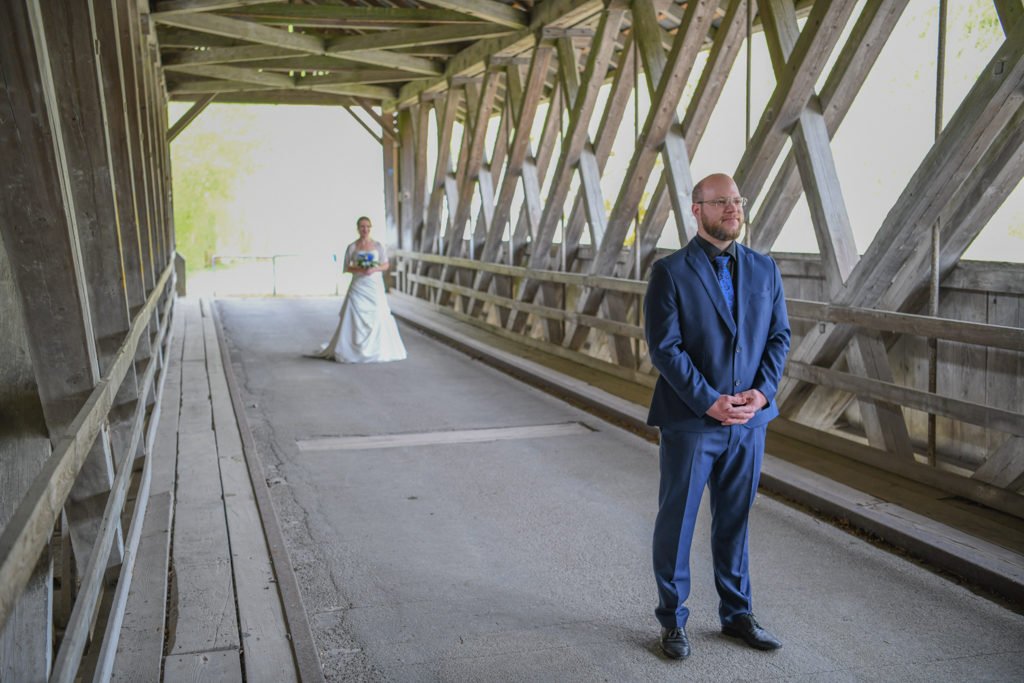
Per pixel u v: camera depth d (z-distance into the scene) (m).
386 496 4.99
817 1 5.45
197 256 40.84
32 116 2.23
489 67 11.44
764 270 3.00
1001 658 3.04
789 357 5.94
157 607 3.35
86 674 2.66
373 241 9.96
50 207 2.38
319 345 11.18
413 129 16.86
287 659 2.99
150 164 7.22
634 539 4.29
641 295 8.12
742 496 3.06
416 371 9.34
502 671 2.97
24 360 2.44
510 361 9.38
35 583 2.30
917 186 4.73
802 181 5.72
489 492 5.07
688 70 7.20
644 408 6.97
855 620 3.34
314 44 11.02
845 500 4.52
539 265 10.32
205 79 14.77
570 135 9.22
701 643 3.17
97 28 4.39
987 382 4.87
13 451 2.43
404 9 10.08
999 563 3.65
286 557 3.90
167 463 5.47
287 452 5.95
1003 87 4.22
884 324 4.98
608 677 2.92
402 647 3.15
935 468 4.79
